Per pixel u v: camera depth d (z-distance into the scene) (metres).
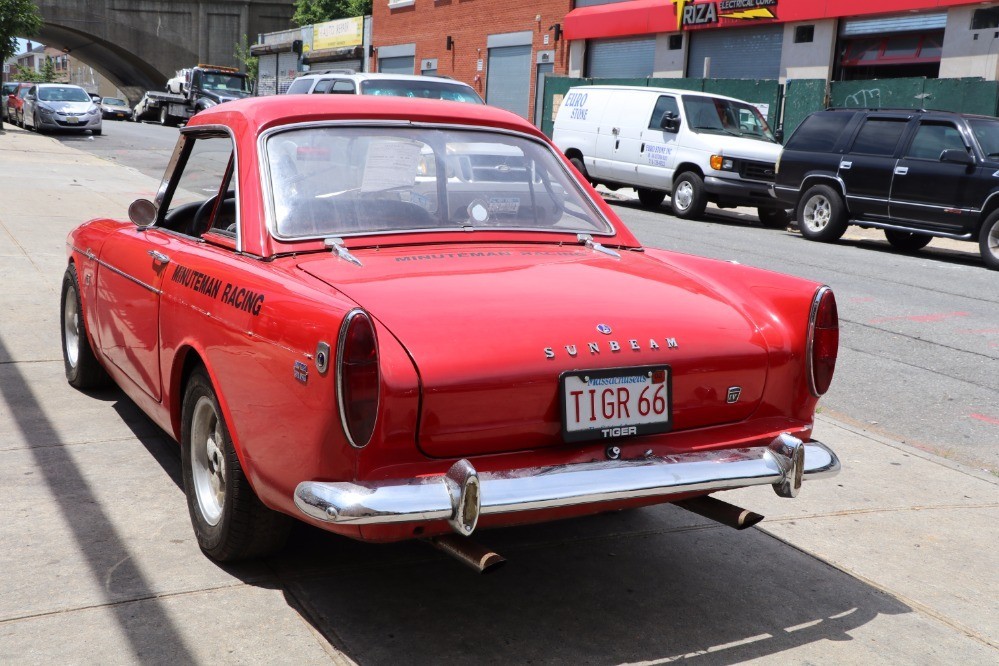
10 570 3.40
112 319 4.58
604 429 2.99
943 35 19.31
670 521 4.21
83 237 5.20
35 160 18.59
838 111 15.37
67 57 128.88
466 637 3.12
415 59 37.38
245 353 3.07
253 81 49.91
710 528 4.15
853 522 4.29
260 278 3.15
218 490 3.52
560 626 3.23
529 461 2.89
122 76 82.00
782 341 3.35
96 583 3.34
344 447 2.69
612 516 4.25
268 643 3.01
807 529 4.18
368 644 3.04
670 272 3.66
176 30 65.19
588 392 2.95
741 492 4.60
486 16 33.00
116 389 5.63
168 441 4.80
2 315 7.10
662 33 26.14
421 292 3.05
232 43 66.00
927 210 13.82
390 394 2.68
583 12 28.55
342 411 2.62
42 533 3.71
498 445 2.87
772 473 3.15
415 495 2.65
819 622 3.35
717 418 3.25
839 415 6.06
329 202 3.53
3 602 3.18
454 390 2.75
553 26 29.80
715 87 23.41
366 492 2.64
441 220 3.69
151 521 3.87
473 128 3.95
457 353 2.79
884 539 4.11
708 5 24.17
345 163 3.62
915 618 3.42
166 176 4.58
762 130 18.50
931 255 14.58
